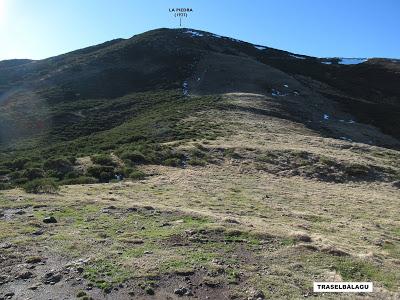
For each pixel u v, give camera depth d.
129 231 15.94
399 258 16.05
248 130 48.22
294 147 40.69
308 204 25.31
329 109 74.88
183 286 11.53
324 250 15.02
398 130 69.69
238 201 23.83
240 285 11.80
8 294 10.74
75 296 10.72
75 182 27.52
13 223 16.34
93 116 62.31
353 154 41.47
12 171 32.06
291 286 11.85
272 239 15.84
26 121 60.62
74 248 13.81
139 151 35.06
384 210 25.69
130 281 11.64
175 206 20.88
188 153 35.88
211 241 15.18
